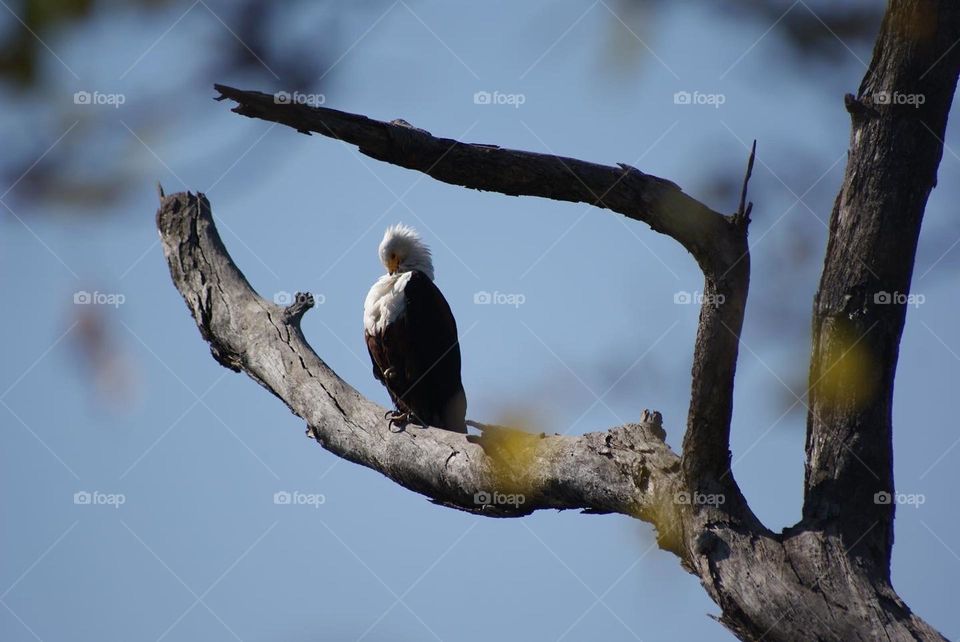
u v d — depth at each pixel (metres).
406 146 6.16
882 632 5.77
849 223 6.25
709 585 6.19
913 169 6.14
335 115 5.93
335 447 9.72
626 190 6.21
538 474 7.50
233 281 11.30
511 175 6.35
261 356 10.55
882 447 6.33
